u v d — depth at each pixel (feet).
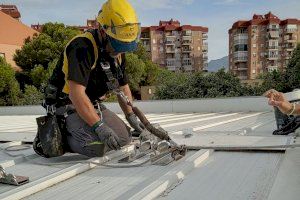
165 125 15.97
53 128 7.39
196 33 201.87
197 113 26.53
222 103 26.76
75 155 8.19
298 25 184.03
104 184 5.89
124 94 7.77
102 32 7.05
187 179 5.93
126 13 6.81
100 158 7.48
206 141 9.02
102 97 8.04
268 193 4.99
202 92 48.88
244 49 180.14
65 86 7.29
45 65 81.97
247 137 9.29
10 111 39.06
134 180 6.00
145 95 94.27
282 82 57.16
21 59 82.94
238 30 180.55
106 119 7.83
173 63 198.70
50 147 7.38
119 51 7.06
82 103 6.82
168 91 52.37
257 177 5.84
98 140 7.29
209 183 5.64
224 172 6.28
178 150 7.22
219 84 48.91
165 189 5.38
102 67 7.16
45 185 5.78
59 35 82.79
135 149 8.01
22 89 82.33
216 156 7.66
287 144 7.67
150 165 6.92
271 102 6.22
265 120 17.06
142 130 8.27
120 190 5.49
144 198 4.72
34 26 162.61
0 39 101.81
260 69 180.34
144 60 100.78
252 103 25.58
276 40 176.86
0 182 5.97
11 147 9.77
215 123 16.01
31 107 37.76
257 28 176.86
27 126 19.13
